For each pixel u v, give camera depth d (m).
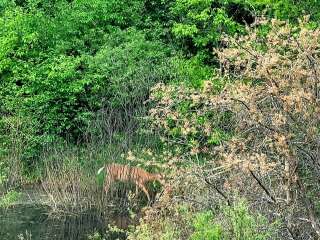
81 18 16.14
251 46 6.66
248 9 13.23
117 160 12.35
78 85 14.67
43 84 14.84
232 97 5.84
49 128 14.77
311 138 5.70
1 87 15.04
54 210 11.62
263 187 5.80
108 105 14.21
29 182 13.54
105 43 15.80
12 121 14.06
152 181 11.65
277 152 5.93
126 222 10.88
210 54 15.18
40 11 15.75
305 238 5.89
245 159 5.69
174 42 16.20
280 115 5.48
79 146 14.24
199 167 6.40
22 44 15.41
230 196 6.43
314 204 6.01
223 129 6.93
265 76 5.84
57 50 15.45
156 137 12.27
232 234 5.80
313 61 5.77
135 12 16.86
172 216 7.12
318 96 5.75
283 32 6.01
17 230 10.47
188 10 15.41
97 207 11.62
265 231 5.75
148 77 13.88
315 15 12.68
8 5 16.39
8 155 13.60
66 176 12.07
